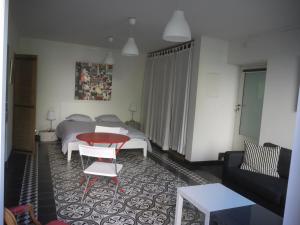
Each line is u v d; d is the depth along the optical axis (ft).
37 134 19.98
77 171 13.47
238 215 6.44
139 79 23.65
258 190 10.17
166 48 20.07
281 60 12.66
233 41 15.78
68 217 8.76
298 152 2.38
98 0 10.46
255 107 15.75
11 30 13.97
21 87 16.08
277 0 9.14
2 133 2.80
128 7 11.05
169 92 19.12
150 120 22.33
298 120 2.39
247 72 16.31
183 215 9.34
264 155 11.41
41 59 20.06
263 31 13.29
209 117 16.31
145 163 15.72
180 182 12.80
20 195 10.30
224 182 12.28
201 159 16.38
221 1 9.57
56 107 20.93
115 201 10.19
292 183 2.42
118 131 14.44
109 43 19.77
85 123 18.93
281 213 9.27
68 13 12.61
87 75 21.54
